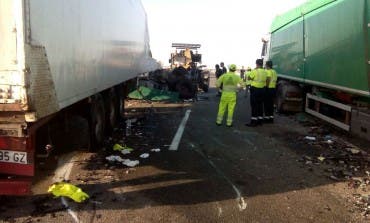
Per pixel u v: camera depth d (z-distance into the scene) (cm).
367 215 596
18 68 460
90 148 899
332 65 1220
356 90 1046
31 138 517
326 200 656
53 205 602
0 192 516
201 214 588
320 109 1455
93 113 888
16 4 453
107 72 972
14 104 464
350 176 789
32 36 474
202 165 846
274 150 1003
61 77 586
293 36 1659
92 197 641
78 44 688
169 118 1541
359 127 1084
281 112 1688
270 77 1398
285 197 666
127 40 1330
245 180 752
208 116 1620
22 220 549
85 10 734
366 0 966
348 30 1088
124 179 737
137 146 1008
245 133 1232
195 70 2814
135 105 1988
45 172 758
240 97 2583
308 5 1466
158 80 2533
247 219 574
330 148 1035
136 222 554
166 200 639
